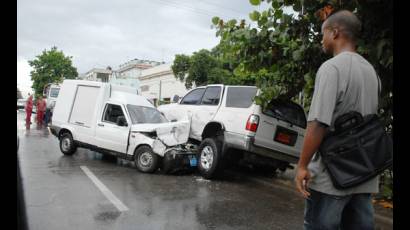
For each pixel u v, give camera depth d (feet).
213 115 31.14
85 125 36.40
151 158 31.32
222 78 96.32
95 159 37.37
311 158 8.84
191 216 20.13
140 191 24.88
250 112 27.86
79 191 23.66
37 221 17.52
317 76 9.12
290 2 21.08
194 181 29.55
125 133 33.06
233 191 26.91
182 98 36.19
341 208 8.98
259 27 23.45
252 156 28.81
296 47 23.18
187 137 32.30
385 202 24.27
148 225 18.10
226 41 24.57
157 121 34.81
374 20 18.22
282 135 28.53
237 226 19.04
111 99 35.65
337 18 9.64
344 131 8.85
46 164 32.71
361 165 8.71
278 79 25.57
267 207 23.21
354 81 8.92
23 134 58.65
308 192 9.11
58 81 194.70
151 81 195.11
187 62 110.32
